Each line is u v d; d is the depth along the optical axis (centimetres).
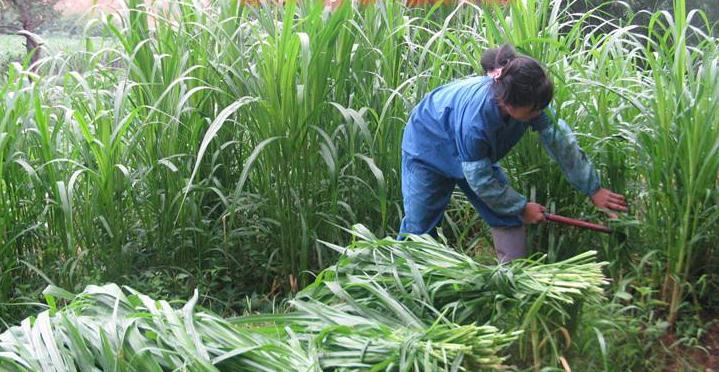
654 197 382
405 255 348
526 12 432
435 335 295
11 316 417
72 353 276
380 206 459
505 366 296
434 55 452
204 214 475
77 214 439
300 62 427
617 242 405
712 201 378
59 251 441
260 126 429
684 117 359
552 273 333
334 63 440
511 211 380
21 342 283
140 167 444
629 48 667
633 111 429
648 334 365
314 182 441
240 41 443
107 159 418
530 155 427
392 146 459
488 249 464
